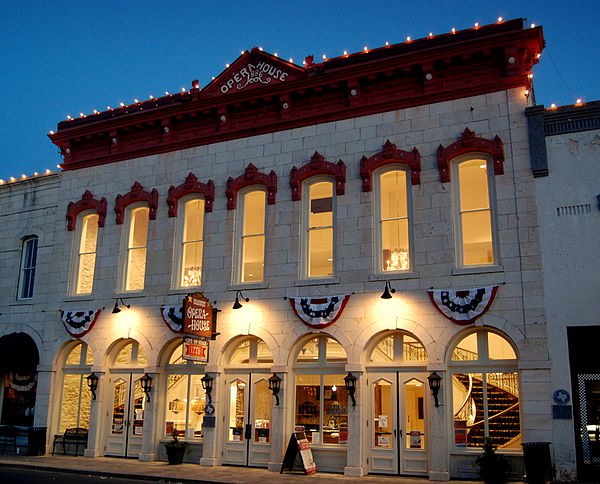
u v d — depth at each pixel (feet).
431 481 52.44
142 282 71.87
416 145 60.03
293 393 61.26
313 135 65.00
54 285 76.13
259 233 66.39
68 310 73.97
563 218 53.42
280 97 66.80
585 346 51.01
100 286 72.79
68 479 54.19
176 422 66.69
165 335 67.41
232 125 69.97
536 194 54.65
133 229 73.87
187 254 69.77
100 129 76.74
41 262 78.23
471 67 59.57
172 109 72.08
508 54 57.82
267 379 62.85
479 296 53.83
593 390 50.21
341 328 59.06
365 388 57.93
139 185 73.10
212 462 62.08
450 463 53.47
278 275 63.21
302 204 64.18
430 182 58.59
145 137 75.10
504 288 53.78
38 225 80.02
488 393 53.78
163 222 70.85
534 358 51.62
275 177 65.62
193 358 61.11
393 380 57.41
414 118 60.70
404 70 61.46
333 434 58.80
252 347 64.49
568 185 53.88
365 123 62.80
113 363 71.41
